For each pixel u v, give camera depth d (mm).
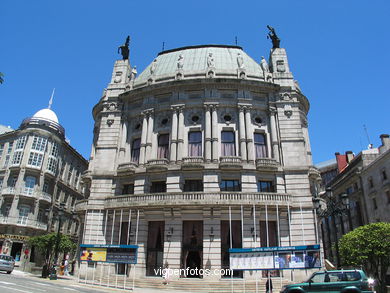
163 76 43094
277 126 39531
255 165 36594
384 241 32062
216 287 29703
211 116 39219
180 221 34125
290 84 41531
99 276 34875
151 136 39844
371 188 51969
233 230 33969
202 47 49719
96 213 37531
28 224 54562
